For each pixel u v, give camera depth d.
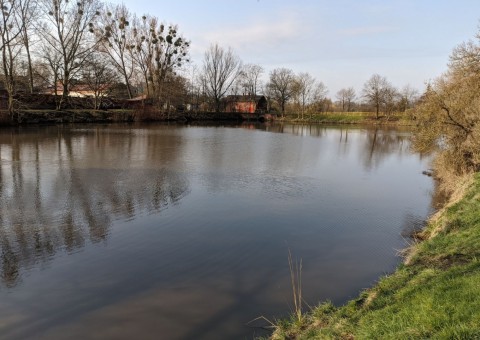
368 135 50.81
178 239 10.47
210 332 6.26
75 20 49.66
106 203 13.55
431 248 8.59
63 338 6.07
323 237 11.05
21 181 16.31
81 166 20.00
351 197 15.97
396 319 4.93
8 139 29.81
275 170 21.50
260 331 6.28
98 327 6.38
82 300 7.23
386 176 21.19
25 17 42.19
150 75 62.78
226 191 16.06
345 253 9.87
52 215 12.09
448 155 17.42
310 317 6.38
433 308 4.82
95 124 48.97
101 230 10.95
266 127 62.47
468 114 16.05
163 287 7.79
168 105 64.12
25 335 6.14
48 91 58.72
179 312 6.87
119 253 9.41
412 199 15.95
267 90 99.81
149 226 11.41
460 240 8.36
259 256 9.53
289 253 9.77
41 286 7.74
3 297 7.30
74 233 10.64
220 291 7.68
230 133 45.94
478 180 12.73
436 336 4.18
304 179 19.34
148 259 9.12
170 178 18.00
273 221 12.34
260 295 7.54
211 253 9.61
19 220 11.54
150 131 43.28
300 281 8.19
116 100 60.72
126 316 6.71
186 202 14.10
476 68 16.95
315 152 30.39
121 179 17.34
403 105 77.81
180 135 40.12
